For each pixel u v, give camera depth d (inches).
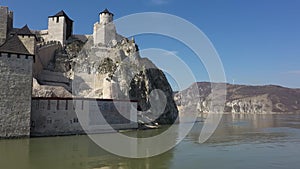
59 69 2719.0
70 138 1464.1
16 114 1336.1
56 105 1562.5
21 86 1352.1
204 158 1036.5
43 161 906.1
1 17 2511.1
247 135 1861.5
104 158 973.8
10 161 898.7
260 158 1055.0
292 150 1250.6
